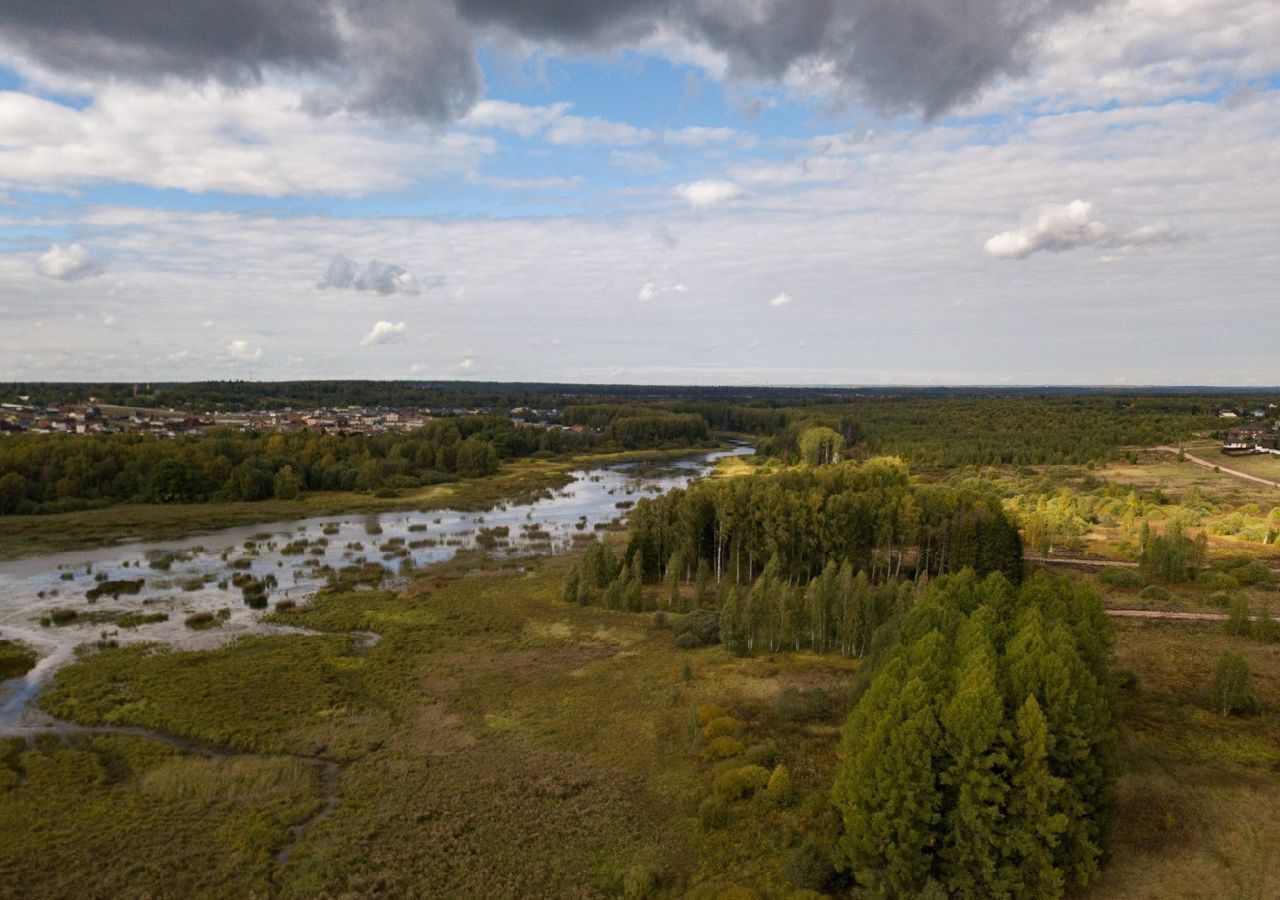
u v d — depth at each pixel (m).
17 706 64.31
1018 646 42.59
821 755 53.25
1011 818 37.62
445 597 99.00
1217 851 40.53
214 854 43.56
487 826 46.31
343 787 51.19
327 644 80.06
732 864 42.00
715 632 81.00
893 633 65.25
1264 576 99.19
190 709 62.91
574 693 66.62
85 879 41.19
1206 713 58.16
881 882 37.97
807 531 104.38
